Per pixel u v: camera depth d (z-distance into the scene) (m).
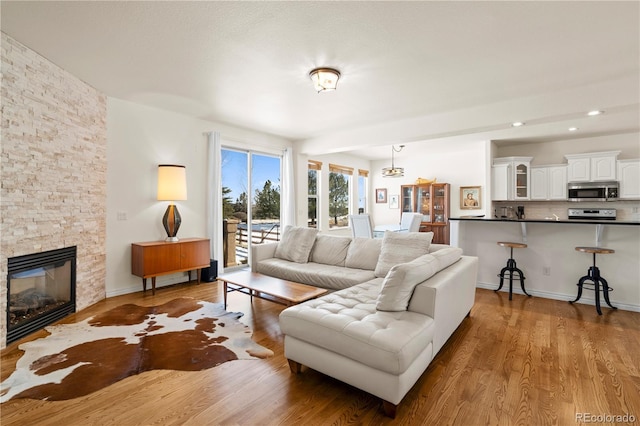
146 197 4.21
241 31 2.38
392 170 6.51
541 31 2.36
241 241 5.61
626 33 2.38
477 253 4.39
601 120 4.70
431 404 1.80
